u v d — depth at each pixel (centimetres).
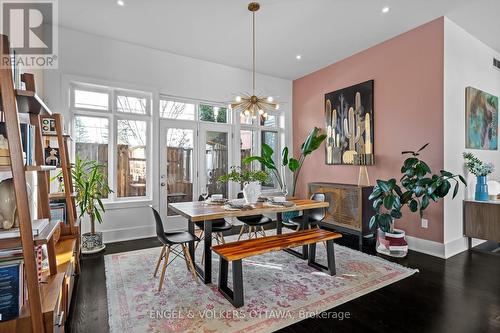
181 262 324
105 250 365
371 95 426
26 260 132
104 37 400
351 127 461
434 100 348
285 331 192
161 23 360
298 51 447
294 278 277
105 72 402
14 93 130
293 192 524
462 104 368
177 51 450
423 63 360
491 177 425
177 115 479
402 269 298
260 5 317
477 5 315
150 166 446
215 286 261
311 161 550
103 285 263
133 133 440
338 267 305
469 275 285
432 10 326
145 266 309
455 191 317
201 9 326
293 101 595
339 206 431
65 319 196
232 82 518
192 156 492
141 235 431
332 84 502
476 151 395
